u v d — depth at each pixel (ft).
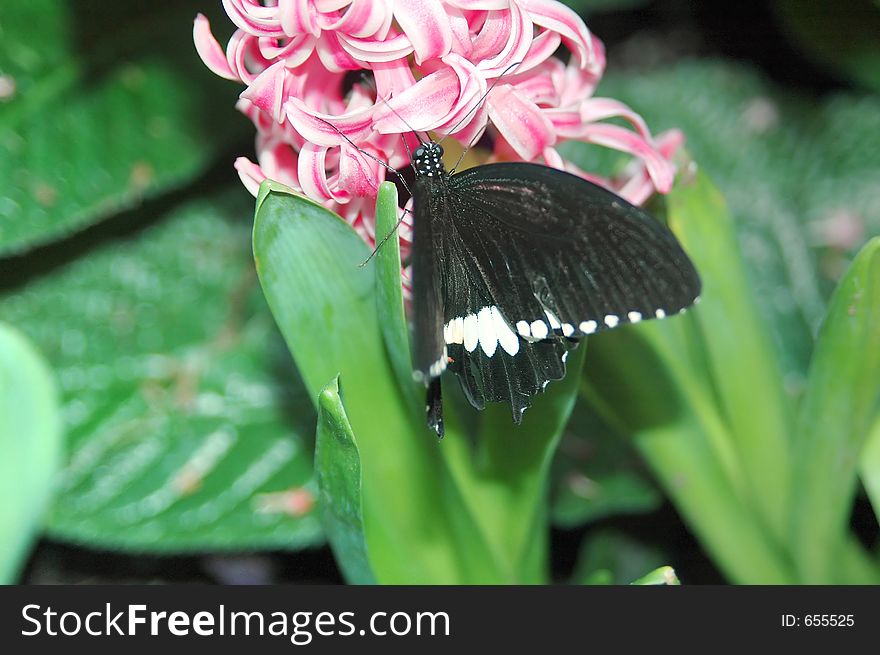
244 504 1.92
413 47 1.47
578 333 1.56
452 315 1.59
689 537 1.98
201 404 1.99
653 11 2.17
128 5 1.96
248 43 1.52
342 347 1.59
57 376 1.99
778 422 1.71
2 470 1.52
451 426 1.66
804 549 1.73
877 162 2.11
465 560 1.68
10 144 1.93
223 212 2.08
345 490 1.56
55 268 2.03
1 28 1.93
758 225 2.10
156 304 2.04
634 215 1.54
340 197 1.52
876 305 1.59
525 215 1.58
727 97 2.16
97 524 1.90
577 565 2.01
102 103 1.97
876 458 1.70
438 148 1.57
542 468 1.65
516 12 1.49
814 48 2.06
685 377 1.71
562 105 1.56
